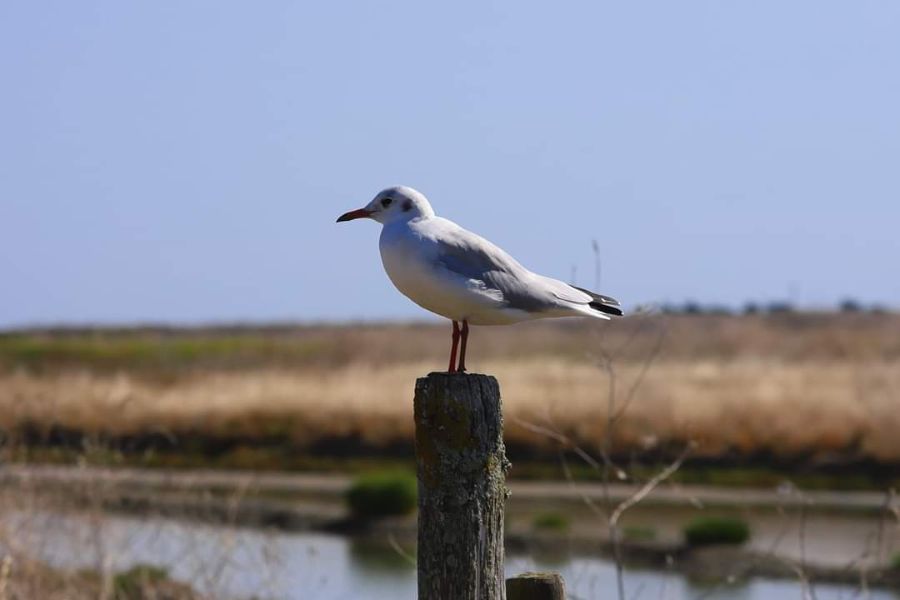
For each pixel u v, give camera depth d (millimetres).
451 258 7785
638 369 42188
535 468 33469
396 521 27047
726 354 56594
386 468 37406
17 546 11531
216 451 38438
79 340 88062
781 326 75688
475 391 6277
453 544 6223
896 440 32719
